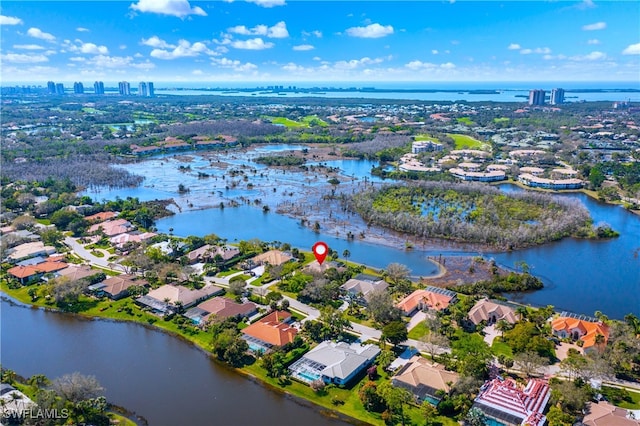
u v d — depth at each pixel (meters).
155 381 122.69
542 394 111.06
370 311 153.25
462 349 126.50
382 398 111.00
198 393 117.88
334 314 144.38
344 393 117.56
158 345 140.62
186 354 135.88
